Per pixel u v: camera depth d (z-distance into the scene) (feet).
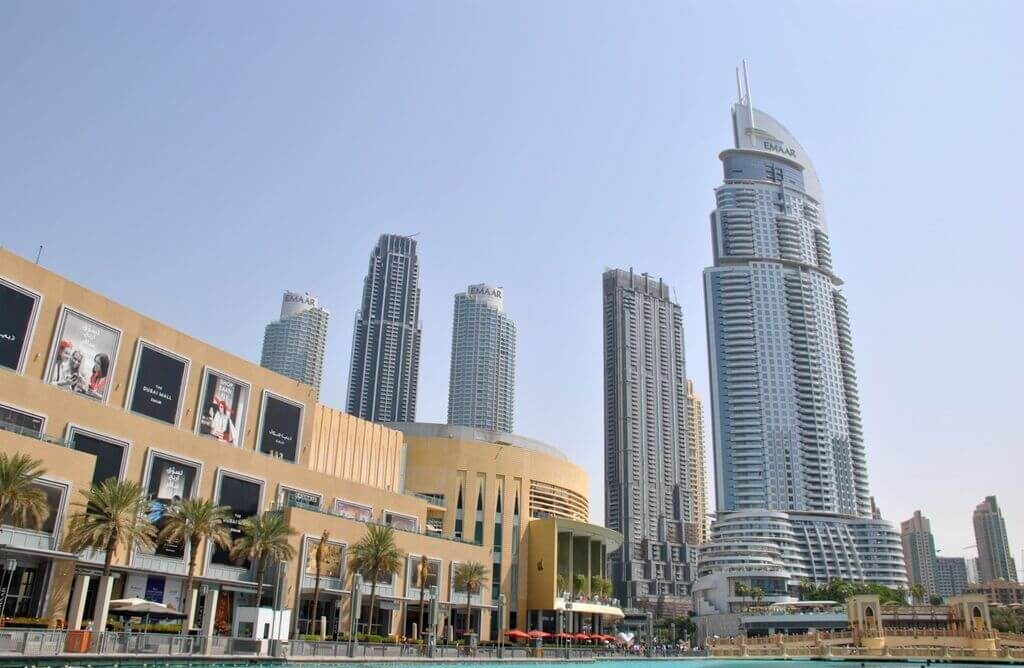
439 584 355.56
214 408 285.23
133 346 256.73
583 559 488.85
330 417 358.43
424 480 428.56
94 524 201.16
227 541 248.11
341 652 212.84
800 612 643.45
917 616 541.75
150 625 219.41
